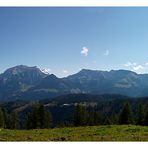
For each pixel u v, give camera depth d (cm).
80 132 3412
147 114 9656
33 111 11056
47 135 3175
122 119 10375
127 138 2777
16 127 12962
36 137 2975
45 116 11031
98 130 3528
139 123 10181
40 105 11112
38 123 10900
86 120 11431
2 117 11906
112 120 12650
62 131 3622
